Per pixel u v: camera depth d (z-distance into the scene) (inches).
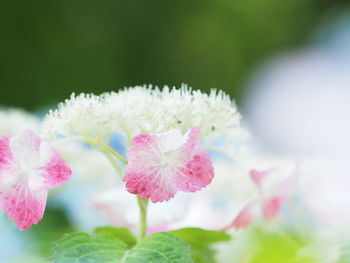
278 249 16.1
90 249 13.8
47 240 16.2
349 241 13.8
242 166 16.4
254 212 15.9
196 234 15.1
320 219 16.4
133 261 13.7
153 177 14.4
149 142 14.4
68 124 15.4
